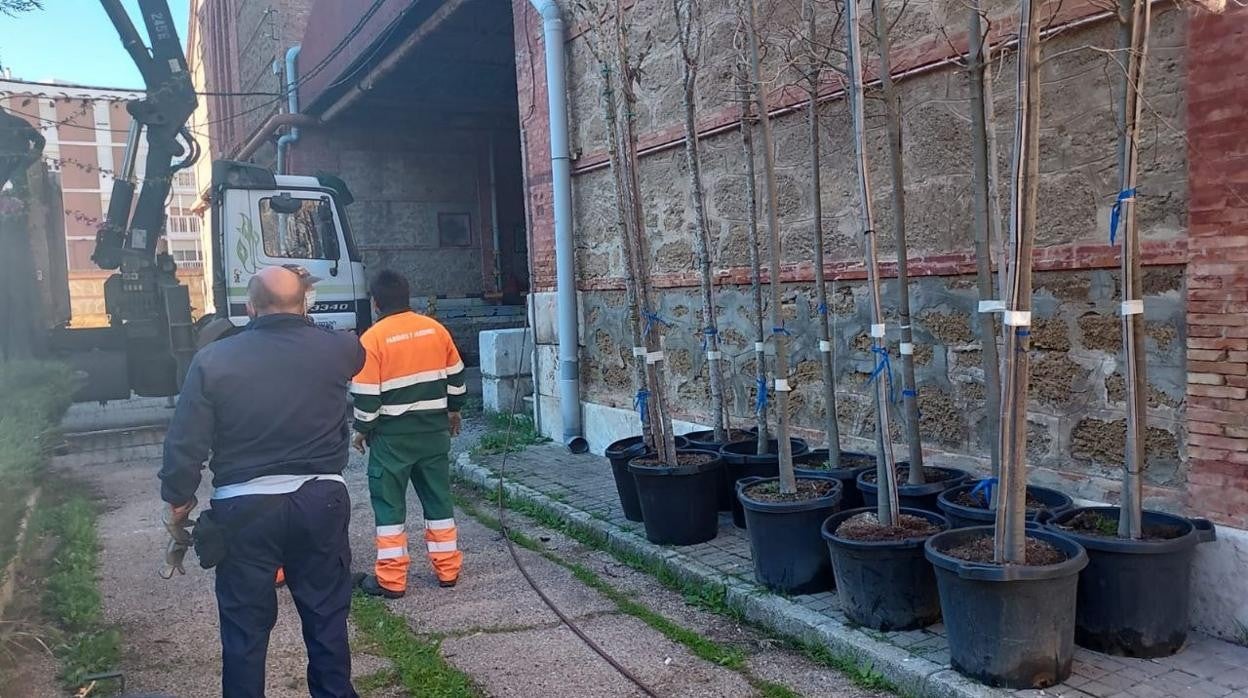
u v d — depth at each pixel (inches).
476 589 205.6
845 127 221.3
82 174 1766.7
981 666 133.9
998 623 131.0
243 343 131.5
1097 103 164.7
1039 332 178.5
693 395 289.4
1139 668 137.6
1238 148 142.1
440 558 206.7
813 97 192.5
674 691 150.1
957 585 135.1
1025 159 127.0
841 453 215.0
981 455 194.4
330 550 132.4
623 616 185.8
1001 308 157.8
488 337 427.2
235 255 429.1
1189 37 147.5
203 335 373.4
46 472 303.6
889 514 162.9
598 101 322.7
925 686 138.6
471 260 749.3
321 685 131.6
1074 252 169.3
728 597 184.4
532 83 358.9
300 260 445.4
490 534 251.4
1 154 370.0
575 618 185.2
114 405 446.0
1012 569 128.3
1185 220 151.8
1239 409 145.2
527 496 276.5
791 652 163.6
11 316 376.8
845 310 227.6
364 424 196.2
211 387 126.1
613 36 234.2
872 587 156.4
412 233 726.5
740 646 167.5
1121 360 164.7
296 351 133.4
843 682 149.6
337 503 132.0
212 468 129.6
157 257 408.5
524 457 334.6
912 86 203.2
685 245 285.6
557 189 340.8
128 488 320.5
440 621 186.5
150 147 402.0
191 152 414.6
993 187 164.6
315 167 690.8
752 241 217.5
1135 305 138.6
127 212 405.1
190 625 187.9
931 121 199.3
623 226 225.0
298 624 187.9
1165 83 152.6
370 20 506.6
